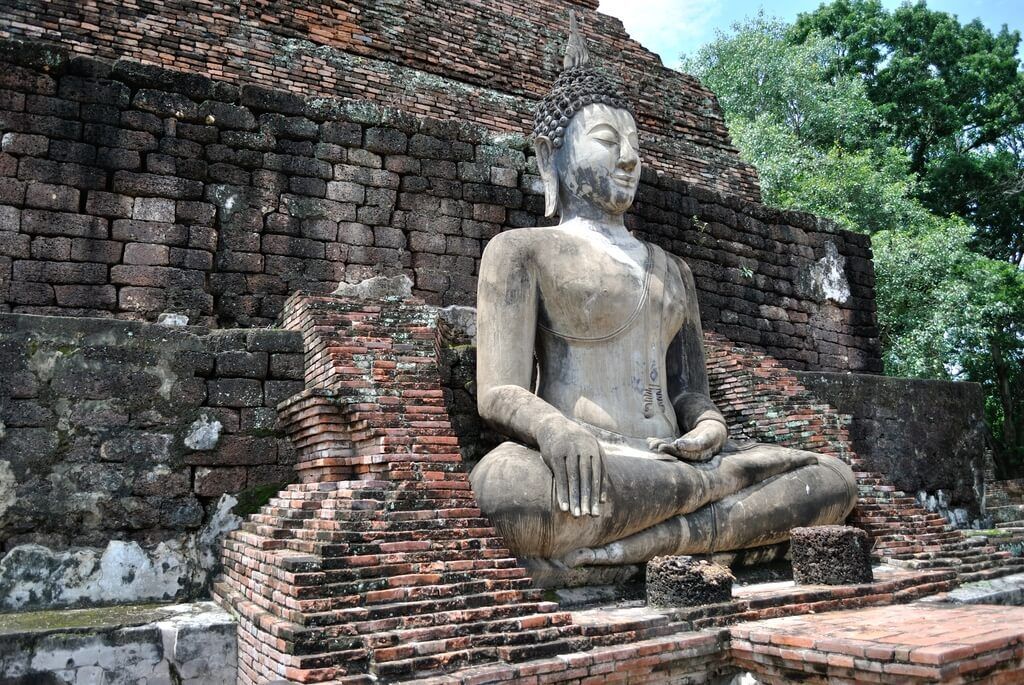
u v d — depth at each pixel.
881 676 4.27
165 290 8.16
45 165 7.81
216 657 5.29
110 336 6.43
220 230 8.55
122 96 8.22
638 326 6.73
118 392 6.39
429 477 5.39
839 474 7.01
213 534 6.53
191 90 8.56
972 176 27.45
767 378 9.23
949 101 29.08
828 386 10.20
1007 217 27.95
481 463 6.01
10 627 5.14
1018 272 22.69
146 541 6.32
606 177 6.95
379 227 9.38
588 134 7.02
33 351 6.16
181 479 6.49
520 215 10.27
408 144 9.68
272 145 8.92
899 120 29.08
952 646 4.16
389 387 6.05
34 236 7.70
